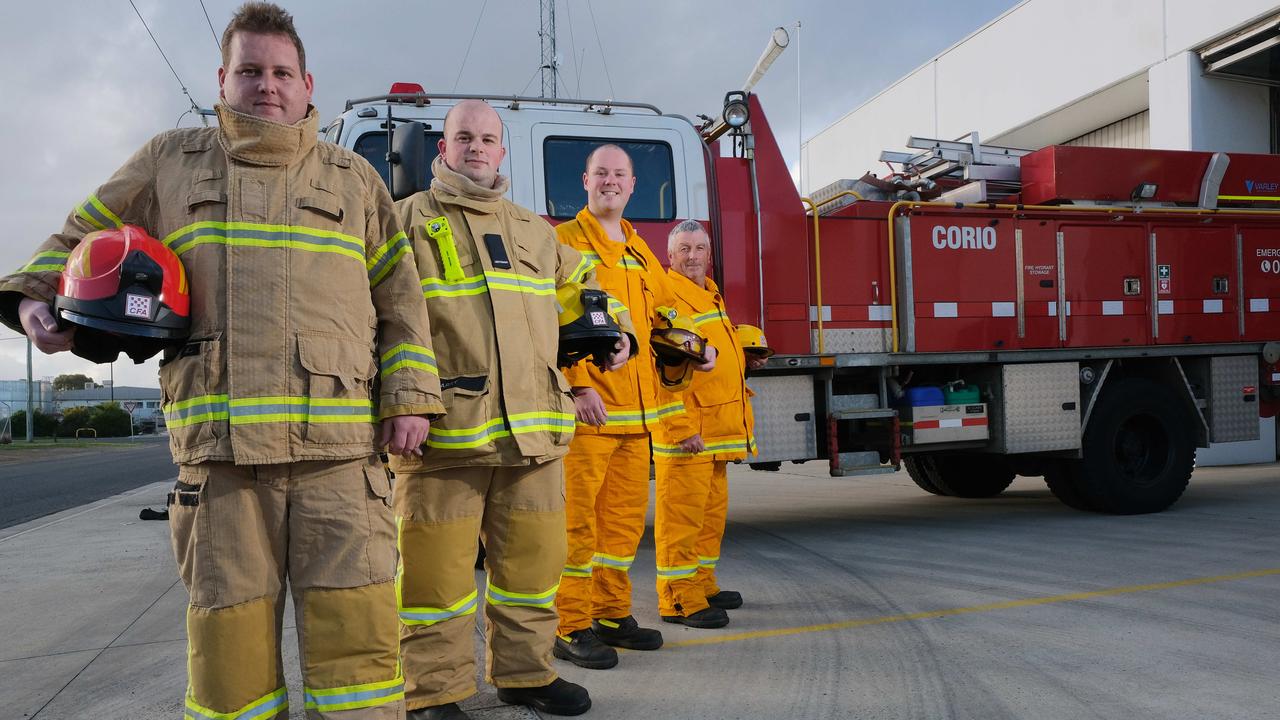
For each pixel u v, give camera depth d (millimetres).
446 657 2529
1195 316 6980
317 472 1990
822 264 5996
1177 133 11523
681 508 3695
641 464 3373
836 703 2777
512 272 2633
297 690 3010
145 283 1812
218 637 1887
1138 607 3916
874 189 6383
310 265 2002
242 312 1920
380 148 5016
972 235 6367
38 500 10711
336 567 1990
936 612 3902
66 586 4918
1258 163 7152
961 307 6305
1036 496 8391
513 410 2535
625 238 3561
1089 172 6680
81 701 2998
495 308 2553
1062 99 13422
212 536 1899
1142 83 12484
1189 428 6938
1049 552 5262
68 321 1843
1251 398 7172
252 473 1941
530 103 5379
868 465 6020
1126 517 6676
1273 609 3848
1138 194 6812
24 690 3119
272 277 1954
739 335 4156
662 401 3594
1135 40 12117
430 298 2506
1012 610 3910
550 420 2660
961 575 4672
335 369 1981
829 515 7258
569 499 3180
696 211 5543
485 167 2652
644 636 3391
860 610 3963
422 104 5164
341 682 1993
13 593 4758
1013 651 3307
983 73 15148
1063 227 6633
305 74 2117
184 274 1922
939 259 6266
